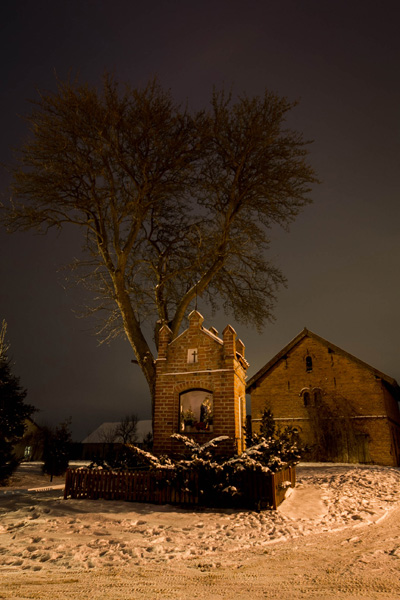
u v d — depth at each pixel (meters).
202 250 19.77
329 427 32.38
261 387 36.09
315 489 15.18
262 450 13.02
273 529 9.29
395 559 7.07
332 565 6.70
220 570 6.37
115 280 18.39
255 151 18.81
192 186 19.39
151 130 17.20
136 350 17.67
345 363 33.91
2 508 11.14
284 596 5.22
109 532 8.48
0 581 5.55
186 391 15.24
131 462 14.28
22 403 22.09
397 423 36.34
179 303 19.11
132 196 18.42
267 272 20.73
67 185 18.09
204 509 11.24
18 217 18.02
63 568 6.25
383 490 15.20
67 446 28.58
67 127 17.03
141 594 5.20
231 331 15.30
